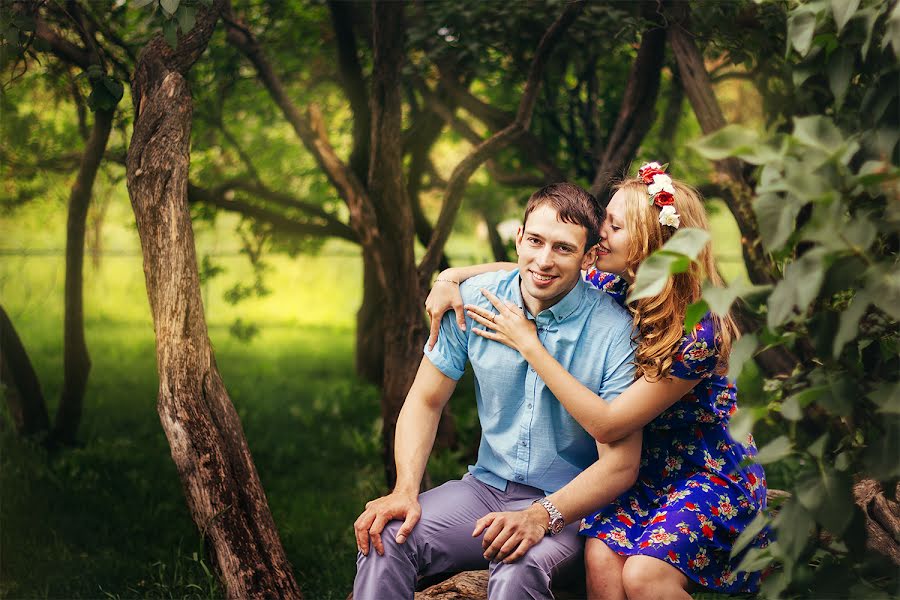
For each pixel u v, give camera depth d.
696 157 6.52
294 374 8.31
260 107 6.73
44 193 6.19
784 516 1.83
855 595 1.89
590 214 2.37
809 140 1.64
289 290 13.80
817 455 1.79
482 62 5.12
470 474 2.66
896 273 1.64
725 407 2.52
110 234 12.73
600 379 2.45
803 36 1.85
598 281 2.79
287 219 6.30
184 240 2.94
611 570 2.35
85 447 5.68
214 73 5.85
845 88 1.87
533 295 2.41
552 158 5.93
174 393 2.85
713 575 2.37
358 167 5.54
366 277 7.48
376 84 4.18
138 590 3.60
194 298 2.93
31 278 10.70
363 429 6.39
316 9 6.04
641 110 4.31
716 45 3.78
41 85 5.45
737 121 5.76
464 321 2.57
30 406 5.43
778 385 1.89
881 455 1.78
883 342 1.95
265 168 7.24
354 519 4.57
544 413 2.48
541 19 4.79
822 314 1.77
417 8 5.20
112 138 5.71
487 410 2.59
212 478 2.82
